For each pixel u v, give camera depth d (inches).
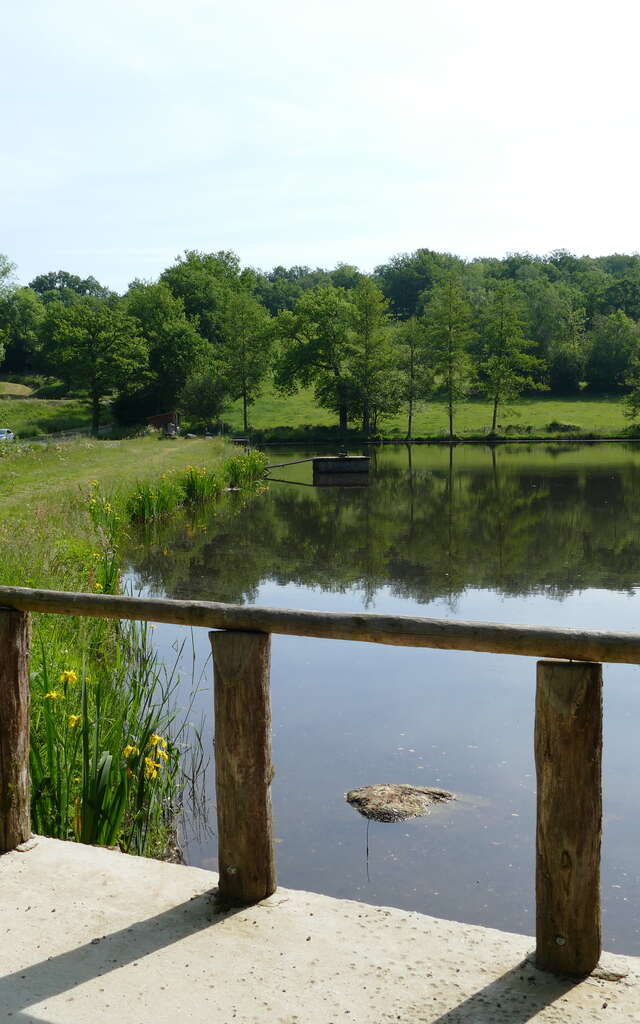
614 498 1086.4
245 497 1170.0
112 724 226.7
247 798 132.7
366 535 805.9
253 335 3193.9
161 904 134.3
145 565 645.3
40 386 4259.4
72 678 219.3
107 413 3437.5
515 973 114.8
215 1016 106.8
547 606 501.4
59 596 146.2
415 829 217.6
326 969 116.3
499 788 242.7
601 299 4970.5
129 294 4119.1
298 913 131.0
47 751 202.2
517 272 5974.4
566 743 111.1
